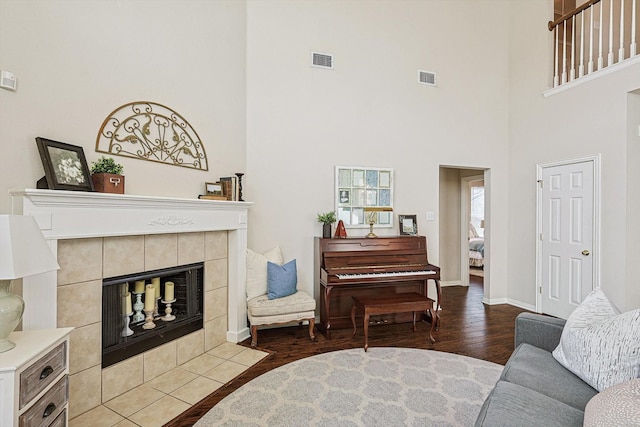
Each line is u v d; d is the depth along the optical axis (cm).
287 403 215
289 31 379
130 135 248
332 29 396
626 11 416
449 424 194
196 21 304
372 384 240
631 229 331
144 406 212
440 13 442
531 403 129
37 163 191
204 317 296
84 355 205
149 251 246
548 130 412
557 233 398
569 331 161
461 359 283
